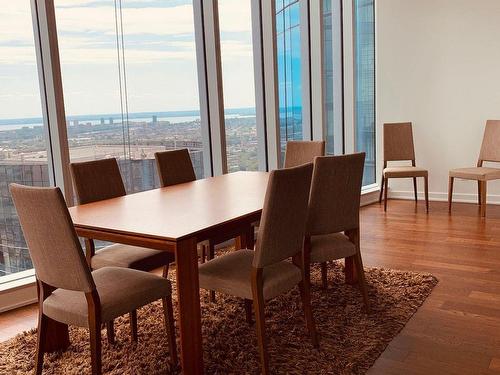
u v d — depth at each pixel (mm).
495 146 5613
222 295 3514
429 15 6090
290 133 5688
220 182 3715
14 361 2699
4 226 3705
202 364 2416
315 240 3127
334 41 6223
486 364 2502
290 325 3002
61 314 2336
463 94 6023
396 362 2551
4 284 3562
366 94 6625
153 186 4648
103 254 3068
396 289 3475
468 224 5156
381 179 6387
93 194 3312
